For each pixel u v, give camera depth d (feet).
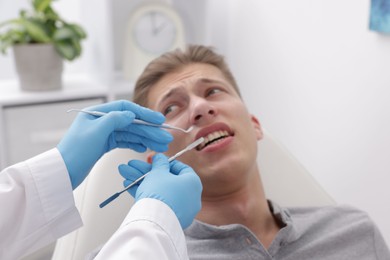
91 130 2.76
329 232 3.70
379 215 5.34
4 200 2.54
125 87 7.05
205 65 3.91
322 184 6.15
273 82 6.79
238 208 3.61
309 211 3.95
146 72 3.94
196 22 7.72
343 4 5.45
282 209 3.76
